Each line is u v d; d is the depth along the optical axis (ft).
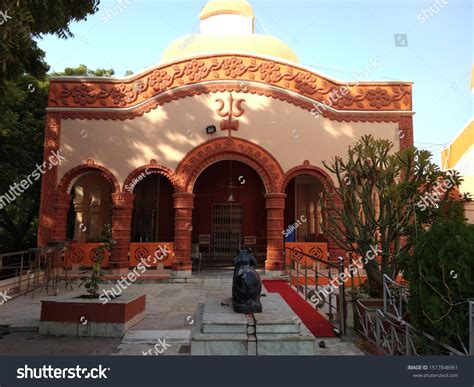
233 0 64.75
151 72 45.34
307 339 16.52
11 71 28.45
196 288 38.83
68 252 42.19
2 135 47.32
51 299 24.50
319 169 44.83
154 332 23.07
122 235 42.91
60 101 44.80
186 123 44.73
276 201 44.09
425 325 16.25
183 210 43.73
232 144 44.42
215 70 45.39
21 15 21.26
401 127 45.96
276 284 38.47
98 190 54.85
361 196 25.67
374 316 21.06
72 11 28.73
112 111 44.62
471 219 41.88
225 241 58.65
